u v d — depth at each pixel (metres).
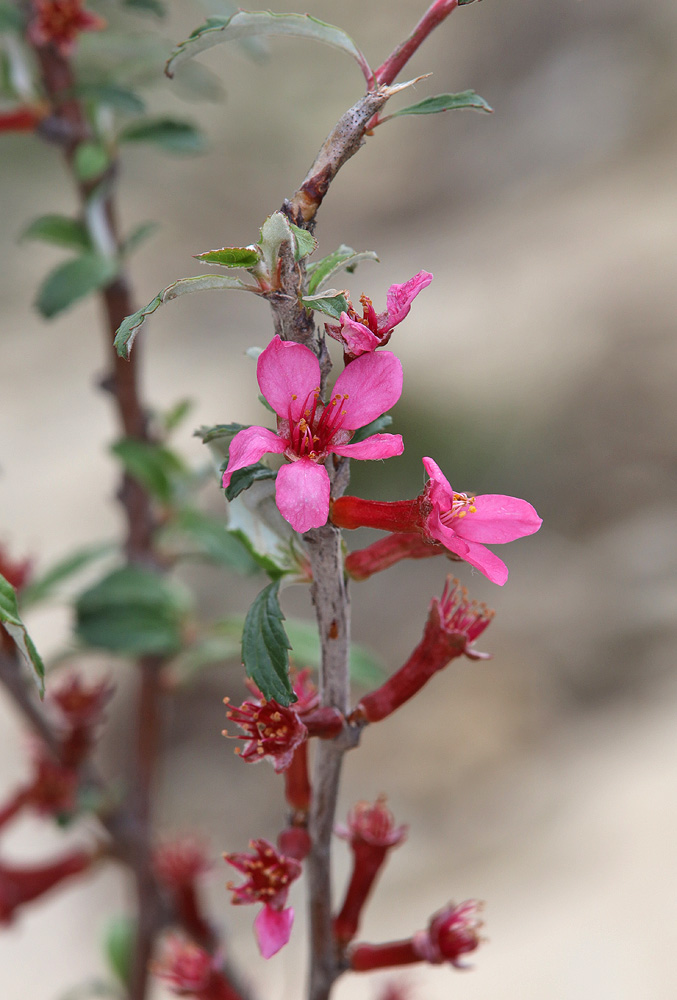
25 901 0.35
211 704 0.88
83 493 1.02
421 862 0.67
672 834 0.52
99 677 0.79
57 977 0.61
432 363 1.15
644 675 0.78
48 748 0.34
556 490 1.02
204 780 0.83
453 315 1.23
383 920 0.60
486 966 0.48
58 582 0.36
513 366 1.13
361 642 0.93
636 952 0.45
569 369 1.10
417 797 0.75
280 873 0.28
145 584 0.35
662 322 1.09
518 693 0.81
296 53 2.04
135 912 0.35
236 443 0.27
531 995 0.45
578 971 0.45
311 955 0.30
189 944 0.34
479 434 1.09
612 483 1.00
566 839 0.57
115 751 0.77
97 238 0.35
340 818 0.75
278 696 0.28
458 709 0.82
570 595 0.89
